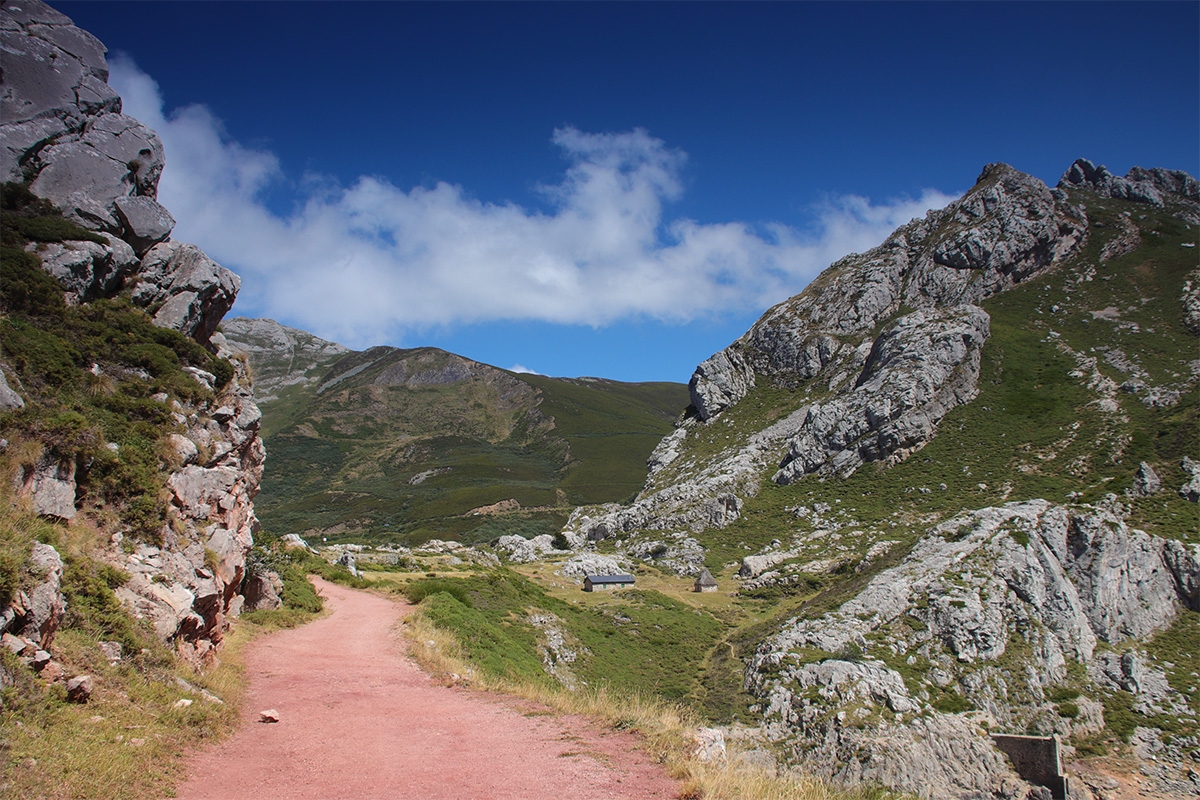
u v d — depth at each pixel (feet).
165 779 37.50
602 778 41.45
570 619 199.62
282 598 118.01
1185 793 135.33
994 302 456.45
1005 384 376.27
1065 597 181.06
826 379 469.16
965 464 331.36
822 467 381.19
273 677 70.54
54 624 43.32
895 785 129.29
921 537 216.95
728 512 366.63
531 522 652.48
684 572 317.63
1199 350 358.23
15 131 88.02
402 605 141.69
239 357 113.60
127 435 70.33
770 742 144.46
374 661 82.79
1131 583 189.78
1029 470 306.55
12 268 75.10
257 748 46.47
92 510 60.23
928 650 168.14
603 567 313.32
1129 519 219.00
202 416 88.38
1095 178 548.72
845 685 153.28
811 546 309.22
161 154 103.45
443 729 53.06
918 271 499.51
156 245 98.17
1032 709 155.43
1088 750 146.72
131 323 87.30
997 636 169.58
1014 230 475.31
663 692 165.68
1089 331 403.75
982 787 132.87
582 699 64.75
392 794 38.17
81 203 90.07
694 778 40.22
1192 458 248.52
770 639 187.62
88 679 41.91
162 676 50.72
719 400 510.99
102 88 99.60
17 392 61.82
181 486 75.00
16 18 93.71
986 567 188.03
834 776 133.18
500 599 187.32
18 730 34.60
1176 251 445.78
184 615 58.70
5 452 53.67
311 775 41.32
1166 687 163.02
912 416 364.58
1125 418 317.63
